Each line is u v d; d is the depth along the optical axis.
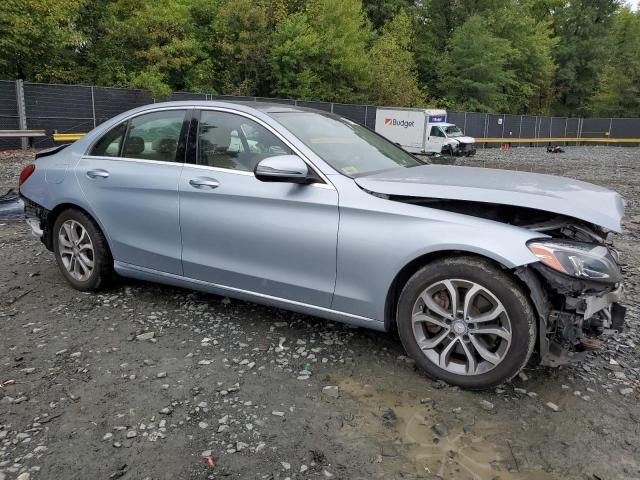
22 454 2.48
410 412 2.85
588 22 56.81
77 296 4.51
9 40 21.02
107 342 3.66
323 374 3.24
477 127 40.44
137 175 4.11
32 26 21.47
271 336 3.76
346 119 4.55
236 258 3.70
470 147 29.25
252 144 3.70
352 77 36.47
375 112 31.77
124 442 2.58
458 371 3.05
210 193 3.73
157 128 4.16
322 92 35.16
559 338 2.88
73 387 3.07
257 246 3.57
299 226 3.38
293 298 3.52
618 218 2.90
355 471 2.39
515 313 2.83
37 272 5.13
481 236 2.88
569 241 2.88
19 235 6.62
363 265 3.20
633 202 11.05
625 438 2.65
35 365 3.33
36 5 21.45
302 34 32.88
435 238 2.97
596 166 22.98
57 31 22.53
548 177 3.63
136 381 3.14
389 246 3.10
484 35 44.81
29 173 4.82
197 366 3.33
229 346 3.61
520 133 44.12
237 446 2.56
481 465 2.44
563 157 30.30
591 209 2.88
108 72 26.92
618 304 3.14
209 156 3.85
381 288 3.18
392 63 39.97
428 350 3.14
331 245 3.28
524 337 2.82
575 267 2.74
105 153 4.41
